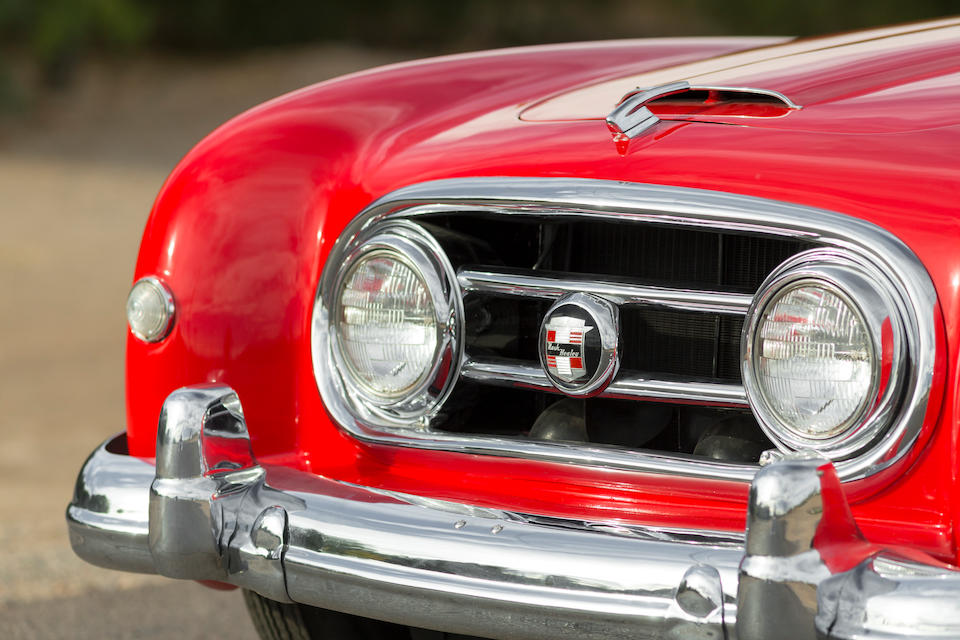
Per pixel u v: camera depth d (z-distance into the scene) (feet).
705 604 10.14
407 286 11.23
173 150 89.56
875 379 10.22
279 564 11.02
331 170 11.95
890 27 13.12
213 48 133.18
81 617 14.69
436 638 12.35
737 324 11.03
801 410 10.36
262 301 11.90
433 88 12.64
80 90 110.11
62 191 67.72
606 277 10.98
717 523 10.73
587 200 10.88
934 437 10.24
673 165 10.82
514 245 11.55
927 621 9.78
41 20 107.86
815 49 12.46
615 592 10.33
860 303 10.23
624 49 13.69
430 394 11.25
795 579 9.91
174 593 15.28
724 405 10.77
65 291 47.11
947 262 10.22
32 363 37.70
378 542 10.82
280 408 11.90
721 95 11.44
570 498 11.07
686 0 133.59
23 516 20.49
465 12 148.97
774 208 10.51
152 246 12.07
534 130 11.48
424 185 11.31
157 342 12.03
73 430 30.71
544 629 10.47
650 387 10.87
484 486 11.27
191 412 11.15
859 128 10.78
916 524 10.30
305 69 116.37
